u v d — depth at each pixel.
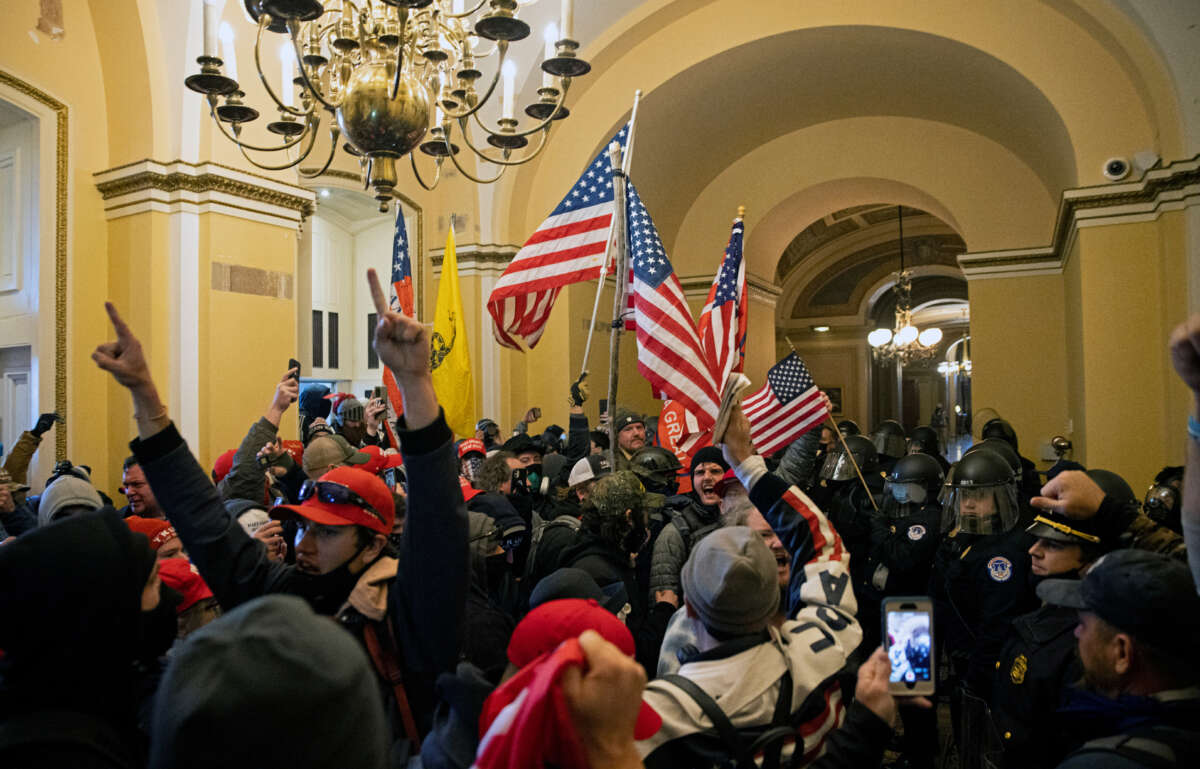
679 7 10.68
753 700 1.59
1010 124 11.22
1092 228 8.67
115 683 1.22
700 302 14.62
